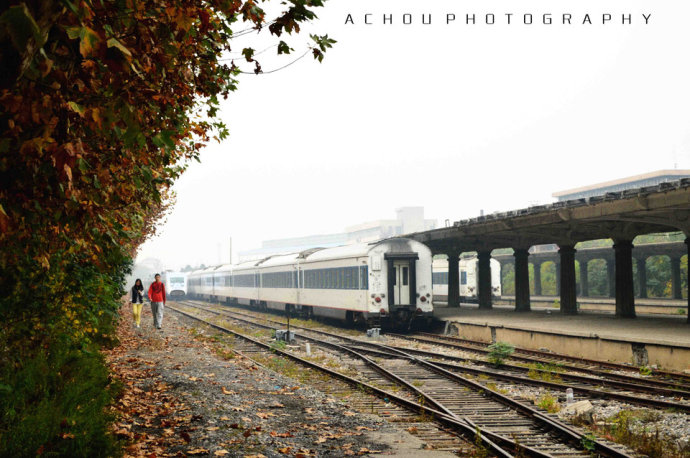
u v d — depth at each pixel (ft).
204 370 41.04
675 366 48.19
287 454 21.71
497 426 30.07
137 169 17.44
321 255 100.32
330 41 14.82
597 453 25.04
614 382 41.70
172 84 16.72
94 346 35.45
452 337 74.43
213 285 187.11
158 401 30.32
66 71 10.19
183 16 12.66
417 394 38.42
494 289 154.20
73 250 18.63
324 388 40.96
